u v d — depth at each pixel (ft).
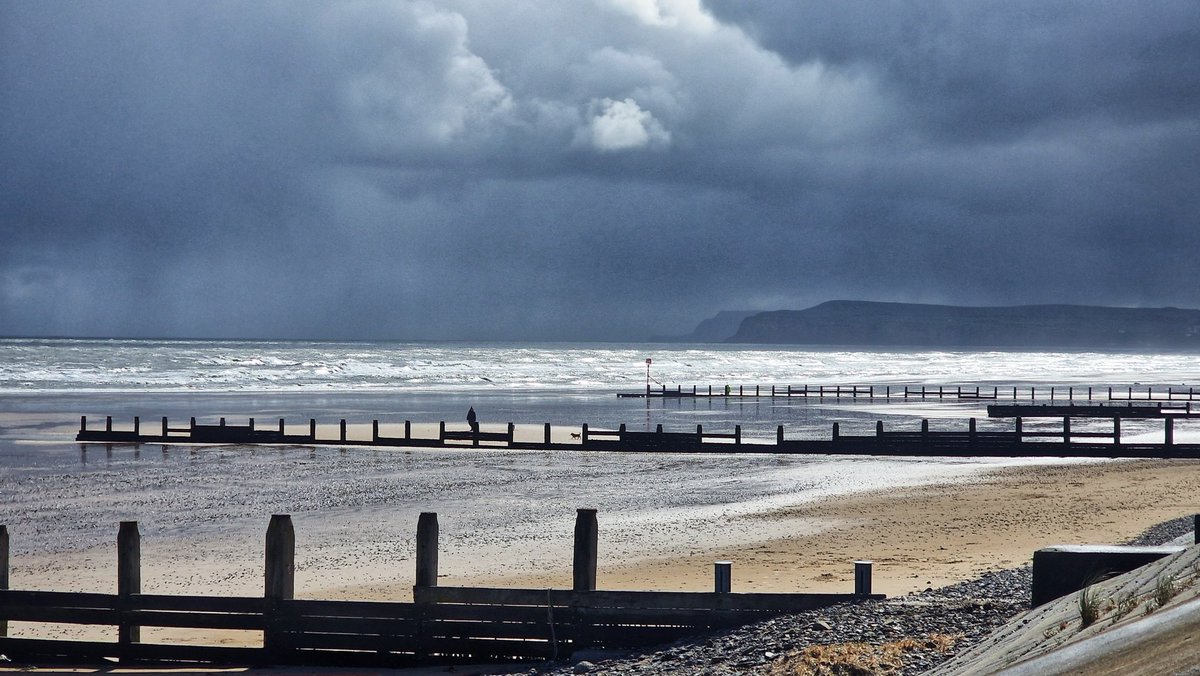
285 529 58.08
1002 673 32.60
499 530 109.91
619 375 637.30
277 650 57.77
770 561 89.10
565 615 56.95
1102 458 187.42
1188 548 45.34
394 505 130.31
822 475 163.63
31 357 609.01
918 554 90.74
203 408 316.81
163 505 130.21
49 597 58.75
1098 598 39.65
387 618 57.41
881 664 44.45
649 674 49.78
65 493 140.77
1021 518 111.45
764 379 613.52
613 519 117.80
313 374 562.66
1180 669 24.32
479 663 56.95
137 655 58.80
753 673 46.44
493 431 236.02
